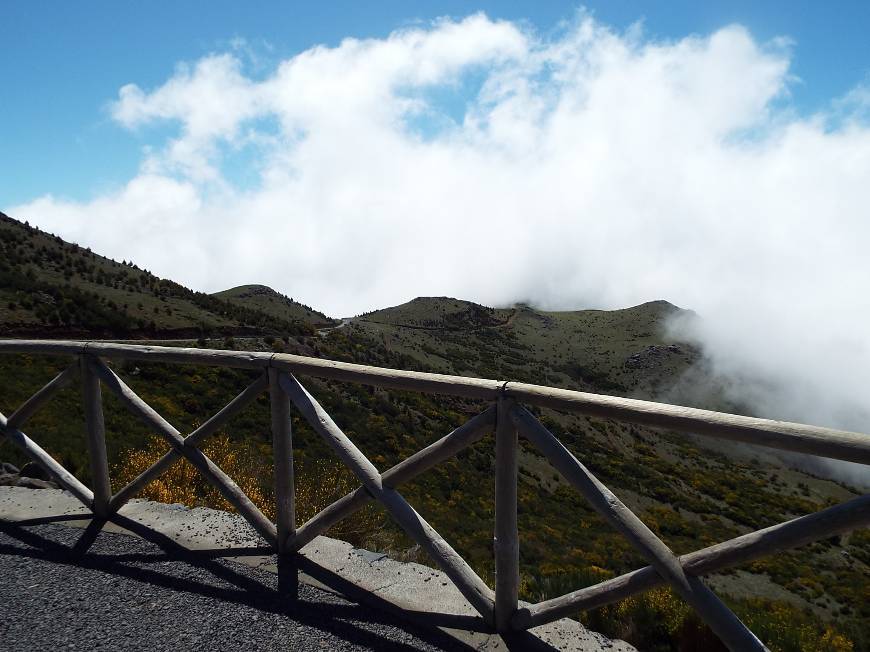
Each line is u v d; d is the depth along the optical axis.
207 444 6.13
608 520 2.10
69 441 9.80
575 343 193.62
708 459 81.56
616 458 57.47
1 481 4.71
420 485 23.11
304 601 2.76
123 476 5.78
